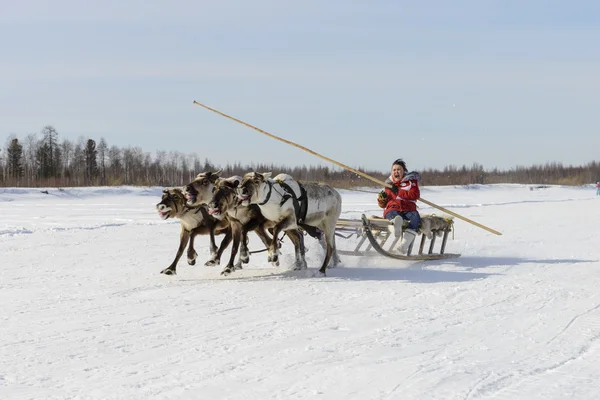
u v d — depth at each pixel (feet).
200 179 34.65
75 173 292.81
